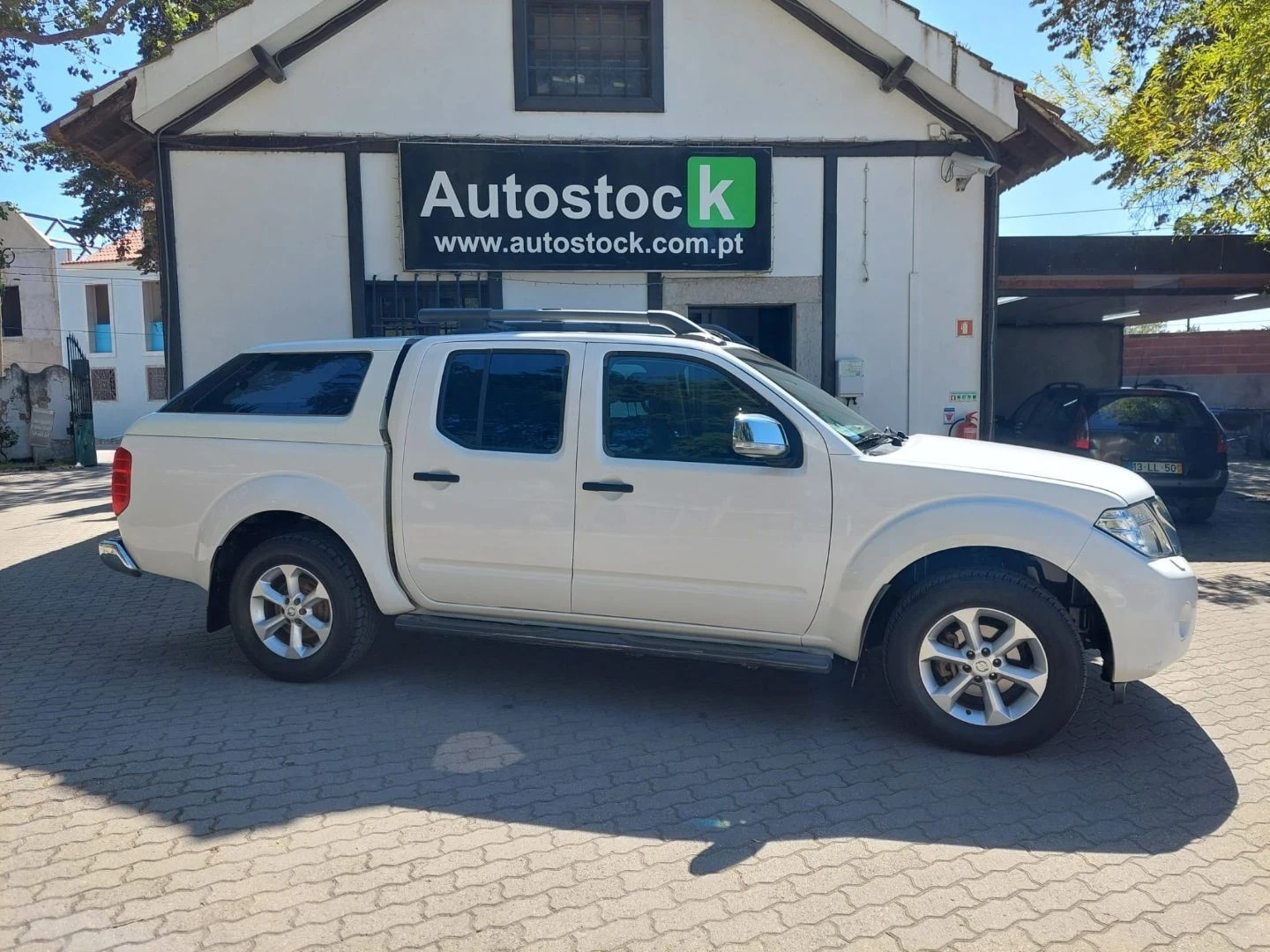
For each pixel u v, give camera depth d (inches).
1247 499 513.0
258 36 331.6
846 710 191.3
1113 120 418.0
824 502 171.9
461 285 370.6
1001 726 165.2
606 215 358.3
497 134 358.0
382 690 201.0
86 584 306.3
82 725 180.7
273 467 199.5
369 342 204.7
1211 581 311.6
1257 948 113.3
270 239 356.2
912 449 182.5
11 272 1273.4
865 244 368.5
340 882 126.3
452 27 353.4
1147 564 161.5
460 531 190.2
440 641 238.1
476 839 138.1
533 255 358.0
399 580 197.0
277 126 353.4
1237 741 175.8
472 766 163.0
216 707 190.5
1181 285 526.9
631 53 362.9
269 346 210.7
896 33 340.8
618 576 183.2
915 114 364.5
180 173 352.2
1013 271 496.7
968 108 351.9
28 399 784.3
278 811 146.1
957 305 370.9
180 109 345.4
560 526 184.5
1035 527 161.9
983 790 155.0
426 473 191.2
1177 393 406.3
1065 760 167.3
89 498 546.3
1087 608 171.3
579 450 183.6
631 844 136.9
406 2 351.9
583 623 189.2
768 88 362.0
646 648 181.0
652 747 171.6
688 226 360.2
